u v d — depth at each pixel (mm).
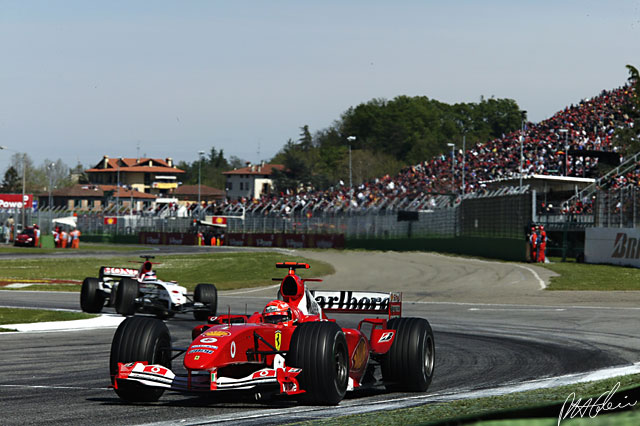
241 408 24344
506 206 124375
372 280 101938
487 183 161875
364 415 21281
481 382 30219
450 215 153375
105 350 41719
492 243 130000
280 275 116500
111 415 23297
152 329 24969
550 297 76688
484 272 103625
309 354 23562
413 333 27672
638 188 101188
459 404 22922
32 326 54281
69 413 23656
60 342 45531
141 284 61344
